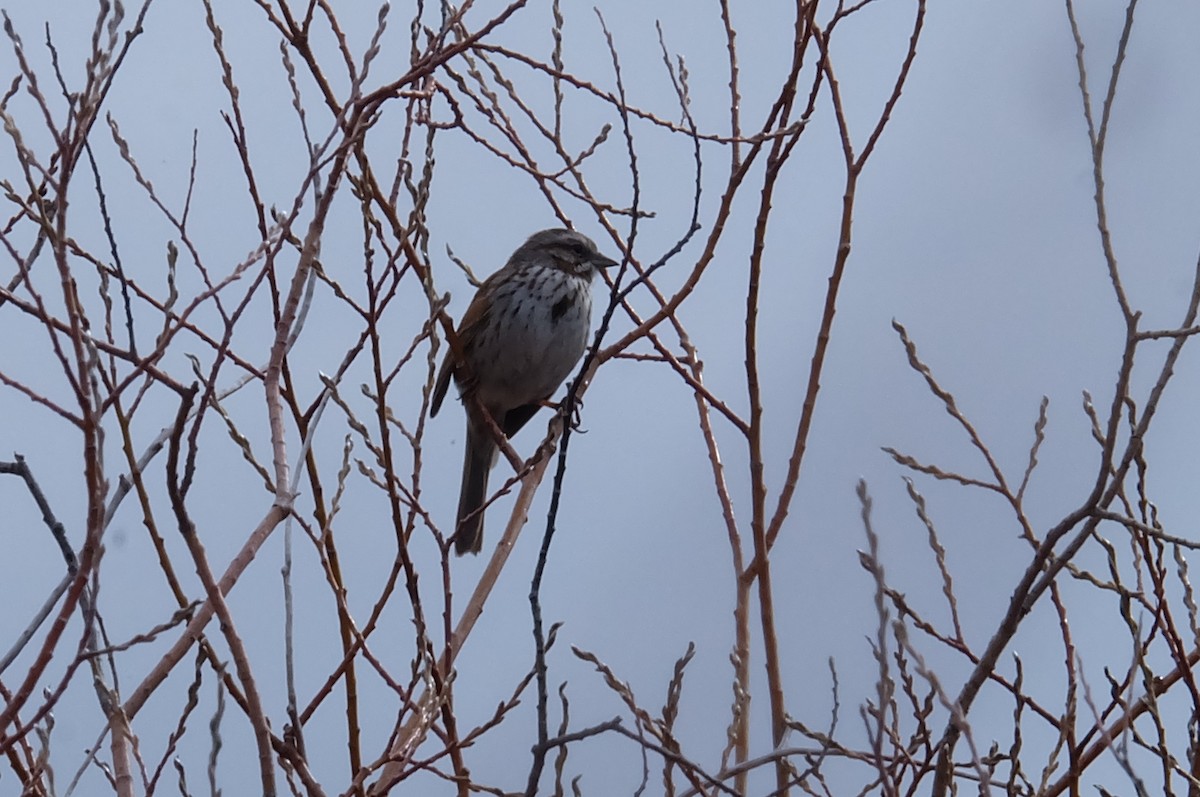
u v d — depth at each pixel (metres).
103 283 9.67
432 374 9.71
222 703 7.43
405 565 9.38
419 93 9.45
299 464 8.85
